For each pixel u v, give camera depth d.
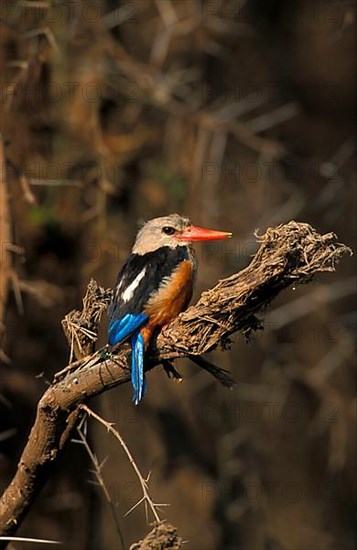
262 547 13.57
